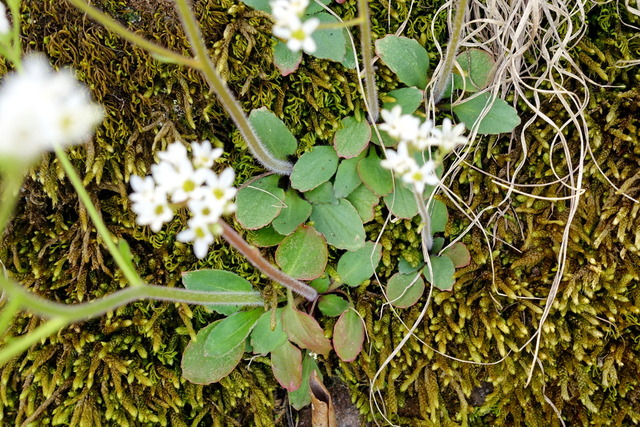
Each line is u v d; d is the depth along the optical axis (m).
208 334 0.33
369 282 0.34
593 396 0.33
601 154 0.34
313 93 0.34
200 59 0.29
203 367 0.33
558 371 0.34
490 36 0.35
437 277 0.34
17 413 0.33
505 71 0.34
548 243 0.34
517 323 0.33
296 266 0.33
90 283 0.34
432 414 0.33
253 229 0.33
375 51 0.33
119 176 0.34
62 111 0.23
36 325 0.33
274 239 0.34
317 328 0.33
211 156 0.28
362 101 0.34
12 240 0.35
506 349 0.34
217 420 0.34
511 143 0.35
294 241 0.33
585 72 0.35
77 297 0.34
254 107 0.34
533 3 0.33
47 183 0.33
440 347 0.34
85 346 0.33
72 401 0.33
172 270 0.34
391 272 0.35
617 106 0.34
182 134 0.34
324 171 0.34
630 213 0.34
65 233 0.35
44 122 0.22
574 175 0.34
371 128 0.34
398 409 0.34
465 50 0.34
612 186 0.34
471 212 0.34
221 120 0.34
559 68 0.34
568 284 0.34
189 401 0.33
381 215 0.35
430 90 0.34
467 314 0.34
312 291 0.34
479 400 0.34
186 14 0.28
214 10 0.33
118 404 0.33
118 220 0.34
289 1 0.28
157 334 0.33
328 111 0.34
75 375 0.33
